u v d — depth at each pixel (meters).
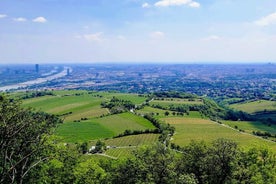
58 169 54.50
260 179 55.56
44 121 35.22
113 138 172.38
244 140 172.50
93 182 57.59
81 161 63.00
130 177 57.47
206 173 57.31
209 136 178.75
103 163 77.00
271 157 60.22
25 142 32.81
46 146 40.06
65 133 177.12
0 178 30.00
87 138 168.12
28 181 44.38
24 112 32.25
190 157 59.69
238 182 56.56
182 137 174.75
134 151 60.88
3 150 30.69
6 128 29.67
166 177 55.41
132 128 186.12
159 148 59.12
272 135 186.62
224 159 56.78
